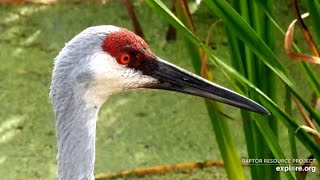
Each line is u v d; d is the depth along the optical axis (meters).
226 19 6.14
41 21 11.62
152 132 9.84
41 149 9.55
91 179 6.11
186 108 10.26
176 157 9.47
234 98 6.28
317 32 6.43
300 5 11.80
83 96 5.89
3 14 11.75
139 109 10.20
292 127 6.41
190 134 9.84
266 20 6.61
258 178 7.22
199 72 7.24
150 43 11.31
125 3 11.17
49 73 10.66
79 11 11.87
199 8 11.98
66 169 6.03
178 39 11.34
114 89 6.03
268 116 6.93
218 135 7.28
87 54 5.82
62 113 5.89
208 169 9.32
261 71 6.80
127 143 9.66
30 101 10.24
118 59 5.93
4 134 9.73
